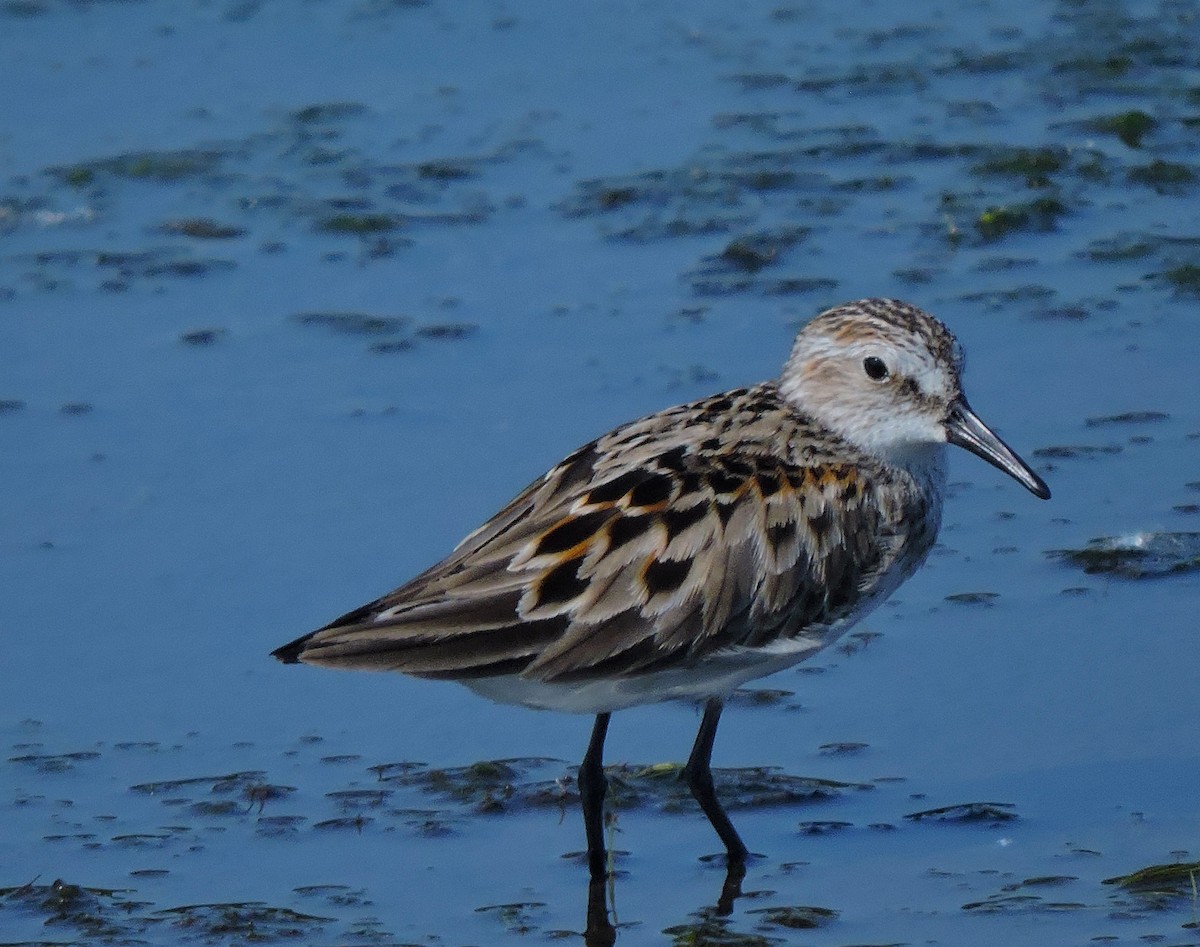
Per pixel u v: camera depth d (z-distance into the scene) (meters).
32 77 21.80
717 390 15.91
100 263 18.30
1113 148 19.91
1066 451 15.07
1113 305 16.98
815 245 18.25
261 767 12.18
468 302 17.50
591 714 12.38
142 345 16.97
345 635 10.51
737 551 11.12
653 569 10.91
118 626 13.50
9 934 10.58
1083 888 10.69
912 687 12.73
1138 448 15.09
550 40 22.67
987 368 16.14
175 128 20.69
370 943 10.44
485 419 15.69
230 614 13.59
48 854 11.33
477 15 23.28
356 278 17.98
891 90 21.36
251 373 16.48
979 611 13.38
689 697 11.66
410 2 23.55
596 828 11.24
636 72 21.92
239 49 22.48
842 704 12.62
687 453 11.39
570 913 10.77
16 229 18.95
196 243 18.62
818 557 11.41
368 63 22.16
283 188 19.50
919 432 11.72
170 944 10.45
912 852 11.19
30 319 17.42
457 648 10.57
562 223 18.78
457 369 16.44
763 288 17.55
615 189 19.28
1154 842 11.11
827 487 11.52
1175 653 12.81
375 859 11.28
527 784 11.99
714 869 11.16
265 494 14.86
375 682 13.10
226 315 17.42
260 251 18.45
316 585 13.82
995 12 23.33
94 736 12.45
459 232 18.67
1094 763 11.88
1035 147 19.91
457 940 10.50
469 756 12.36
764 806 11.70
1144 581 13.56
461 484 14.87
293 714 12.76
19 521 14.60
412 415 15.80
